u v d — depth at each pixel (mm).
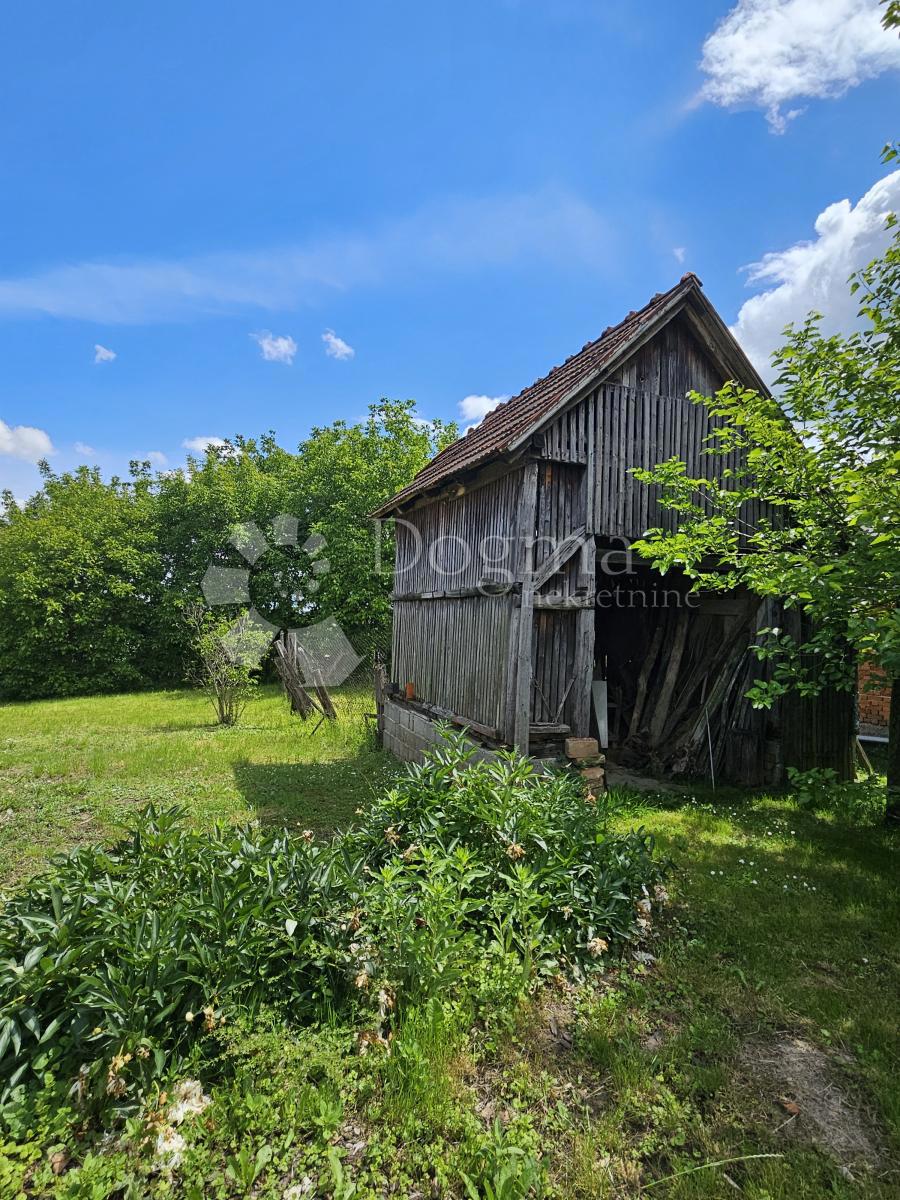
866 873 4605
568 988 3066
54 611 19078
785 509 7406
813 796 5113
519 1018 2812
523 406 7871
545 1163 2033
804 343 5383
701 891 4273
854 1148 2191
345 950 2783
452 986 2914
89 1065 2223
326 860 3285
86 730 11625
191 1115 2166
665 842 5219
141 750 9281
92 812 6215
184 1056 2410
